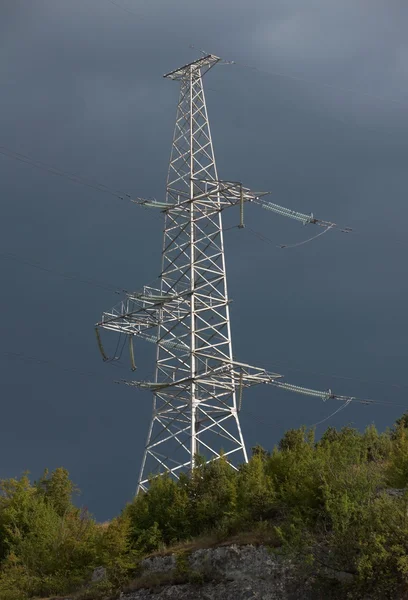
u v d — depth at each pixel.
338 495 54.22
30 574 73.12
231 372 90.31
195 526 67.50
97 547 68.25
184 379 91.25
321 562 52.00
